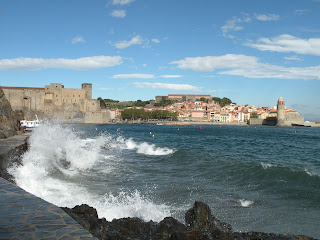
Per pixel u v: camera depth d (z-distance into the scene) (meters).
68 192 17.22
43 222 6.59
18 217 6.89
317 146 57.72
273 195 17.33
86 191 17.70
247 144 59.91
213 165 27.38
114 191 17.91
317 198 16.20
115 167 26.84
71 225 6.43
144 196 17.05
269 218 13.51
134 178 22.12
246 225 12.76
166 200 16.36
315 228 12.27
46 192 16.97
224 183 20.52
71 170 24.16
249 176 22.27
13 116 45.00
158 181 21.09
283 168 24.11
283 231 12.06
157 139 71.38
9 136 36.41
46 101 151.12
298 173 21.91
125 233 9.66
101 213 13.71
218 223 11.04
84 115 163.38
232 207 15.13
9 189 9.54
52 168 23.50
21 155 24.95
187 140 69.12
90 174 23.14
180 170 25.69
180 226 10.21
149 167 27.30
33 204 7.90
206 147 50.03
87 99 167.62
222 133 111.25
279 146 56.75
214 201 16.16
